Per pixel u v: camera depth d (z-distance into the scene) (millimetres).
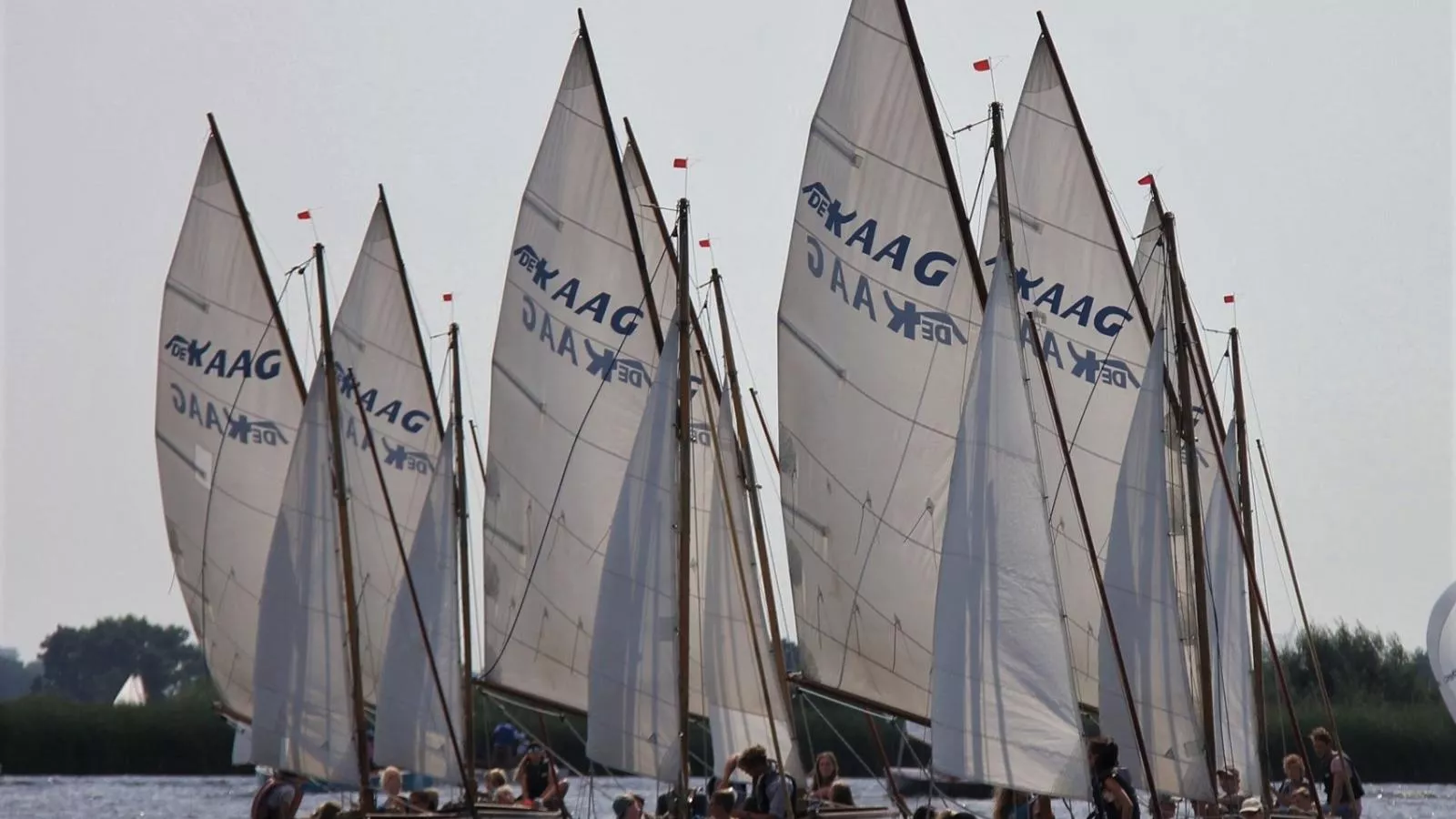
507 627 180375
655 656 131875
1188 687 129375
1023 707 116625
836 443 149125
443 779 146750
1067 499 148875
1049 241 153500
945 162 145000
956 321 145000
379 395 192875
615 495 174125
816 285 150125
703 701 163125
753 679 141625
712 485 164250
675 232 134000
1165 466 132625
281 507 147500
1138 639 130375
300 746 145625
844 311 148750
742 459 162625
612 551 133500
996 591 117812
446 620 159000
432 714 147250
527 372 178750
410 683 147750
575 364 176125
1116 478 152750
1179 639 129875
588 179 175375
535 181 177875
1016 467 118625
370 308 193125
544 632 177125
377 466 151375
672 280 177375
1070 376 153000
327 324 148500
